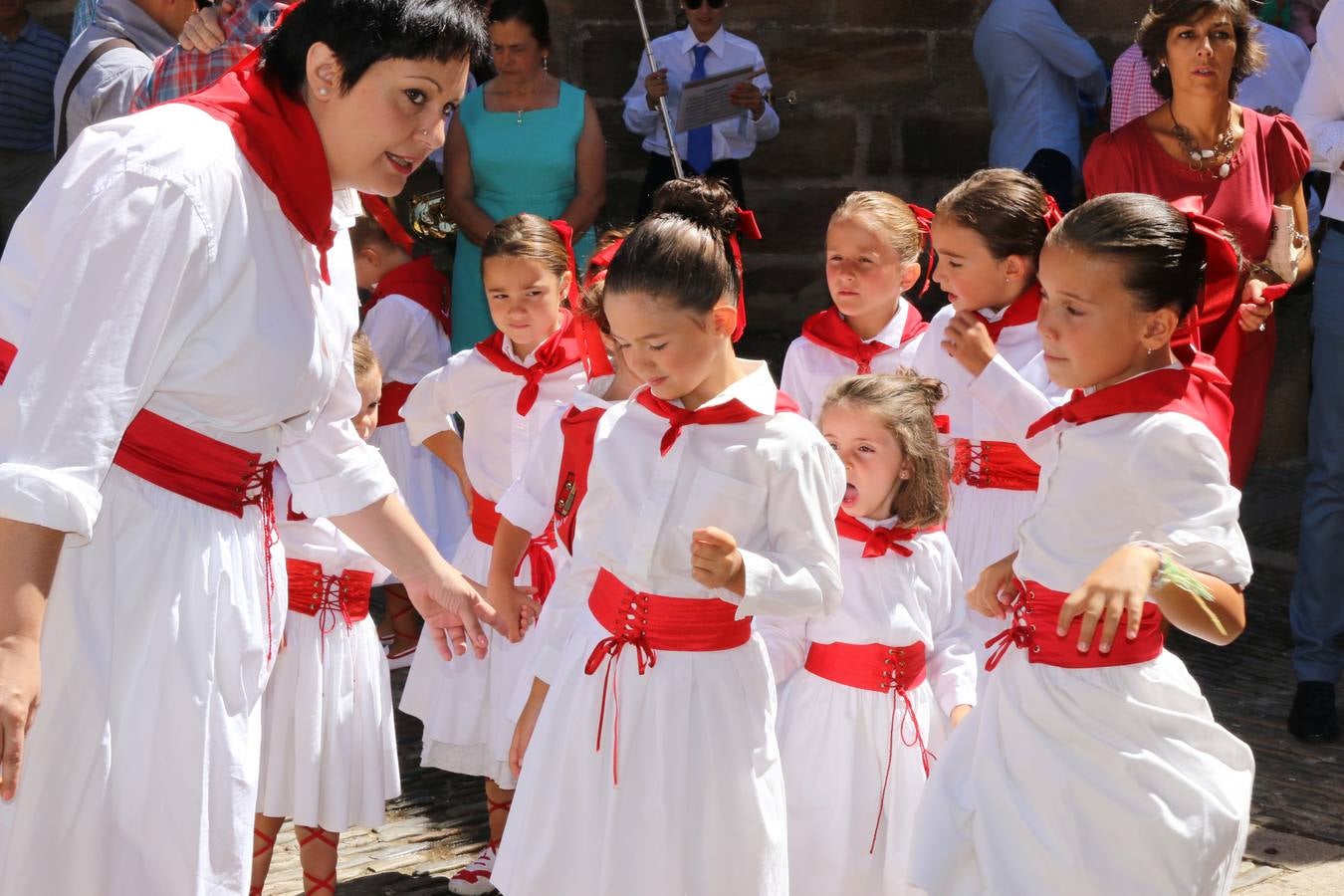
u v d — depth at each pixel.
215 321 2.23
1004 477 3.72
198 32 3.93
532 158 6.11
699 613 2.64
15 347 2.19
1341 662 4.82
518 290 3.92
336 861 3.77
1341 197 4.81
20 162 6.69
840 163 8.04
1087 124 7.44
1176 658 2.79
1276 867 3.80
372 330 5.29
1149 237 2.61
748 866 2.65
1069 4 7.96
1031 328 3.70
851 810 3.12
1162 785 2.59
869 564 3.17
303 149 2.27
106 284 2.07
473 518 4.16
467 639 2.93
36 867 2.18
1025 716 2.72
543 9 6.11
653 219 2.61
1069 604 2.39
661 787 2.60
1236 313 3.62
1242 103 6.59
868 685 3.15
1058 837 2.63
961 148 8.11
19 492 1.97
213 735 2.29
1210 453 2.57
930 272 3.85
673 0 7.66
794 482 2.64
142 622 2.24
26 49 6.56
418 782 4.52
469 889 3.73
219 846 2.30
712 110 6.71
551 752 2.70
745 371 2.75
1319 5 7.41
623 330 2.59
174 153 2.14
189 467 2.29
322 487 2.74
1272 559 6.38
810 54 7.90
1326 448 4.78
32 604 2.01
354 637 3.61
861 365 4.08
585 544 2.76
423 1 2.22
